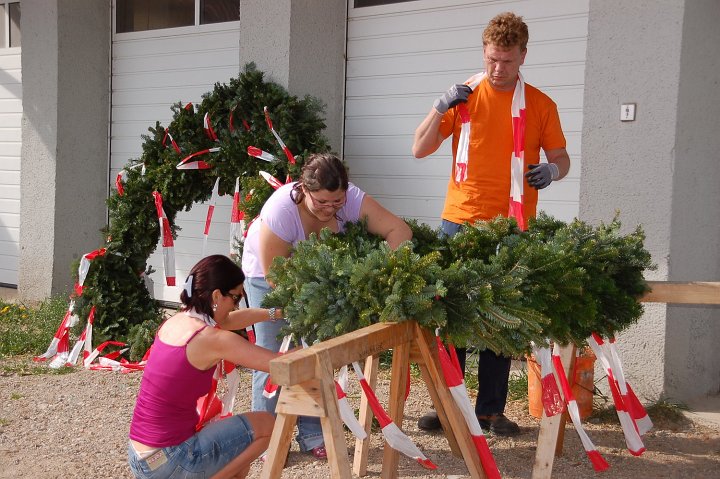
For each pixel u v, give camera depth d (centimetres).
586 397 497
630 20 509
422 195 686
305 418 434
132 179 660
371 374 409
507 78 428
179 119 655
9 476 417
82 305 654
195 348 313
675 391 527
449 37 663
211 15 816
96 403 541
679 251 517
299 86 684
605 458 441
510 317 307
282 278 334
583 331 366
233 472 330
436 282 310
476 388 559
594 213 533
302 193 371
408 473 417
